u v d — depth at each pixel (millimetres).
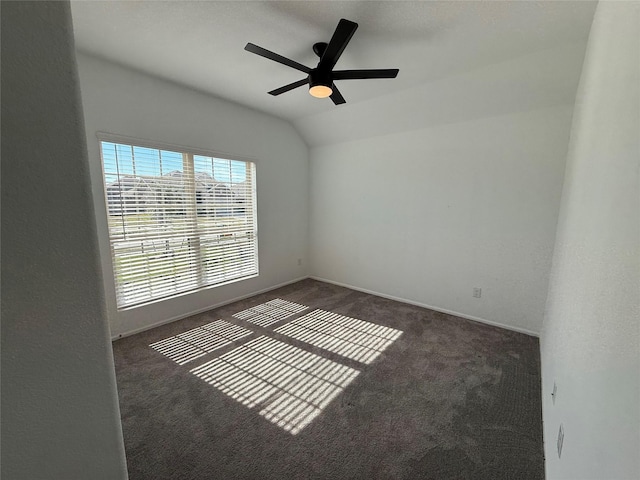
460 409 1800
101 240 2494
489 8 1688
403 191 3562
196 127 3000
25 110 340
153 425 1663
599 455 743
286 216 4227
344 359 2354
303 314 3266
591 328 955
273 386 2016
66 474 415
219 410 1785
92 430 437
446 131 3145
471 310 3164
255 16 1795
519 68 2334
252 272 3879
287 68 2471
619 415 647
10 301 347
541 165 2629
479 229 3031
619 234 778
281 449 1514
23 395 366
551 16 1739
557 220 2586
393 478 1363
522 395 1928
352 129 3771
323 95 2123
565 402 1223
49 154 362
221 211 3404
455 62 2330
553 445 1328
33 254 359
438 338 2717
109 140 2428
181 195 3008
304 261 4641
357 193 4004
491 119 2838
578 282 1267
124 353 2420
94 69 2311
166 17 1807
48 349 381
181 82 2764
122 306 2680
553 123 2533
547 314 2391
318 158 4367
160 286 2932
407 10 1717
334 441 1563
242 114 3439
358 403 1853
